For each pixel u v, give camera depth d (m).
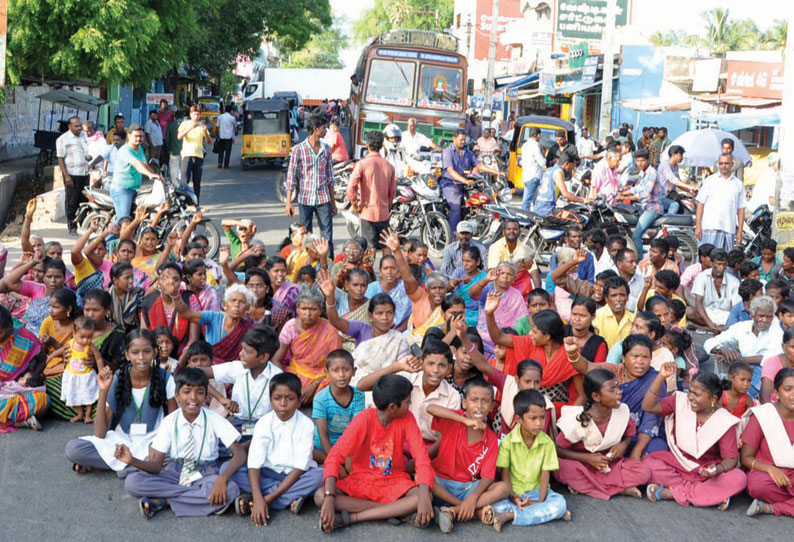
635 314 6.81
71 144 13.71
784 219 10.49
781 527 5.01
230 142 26.09
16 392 6.05
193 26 20.41
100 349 6.29
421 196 12.92
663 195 12.62
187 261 7.46
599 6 24.59
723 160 10.55
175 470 4.97
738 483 5.19
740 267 8.87
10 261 11.50
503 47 37.28
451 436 5.07
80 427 6.19
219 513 4.91
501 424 5.66
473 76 38.84
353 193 10.91
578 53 24.67
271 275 7.65
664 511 5.20
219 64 36.19
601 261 8.94
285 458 4.95
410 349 6.59
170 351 5.94
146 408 5.34
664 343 6.35
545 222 11.86
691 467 5.36
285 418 4.97
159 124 21.22
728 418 5.29
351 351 6.78
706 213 10.75
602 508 5.22
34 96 22.95
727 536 4.87
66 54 16.19
